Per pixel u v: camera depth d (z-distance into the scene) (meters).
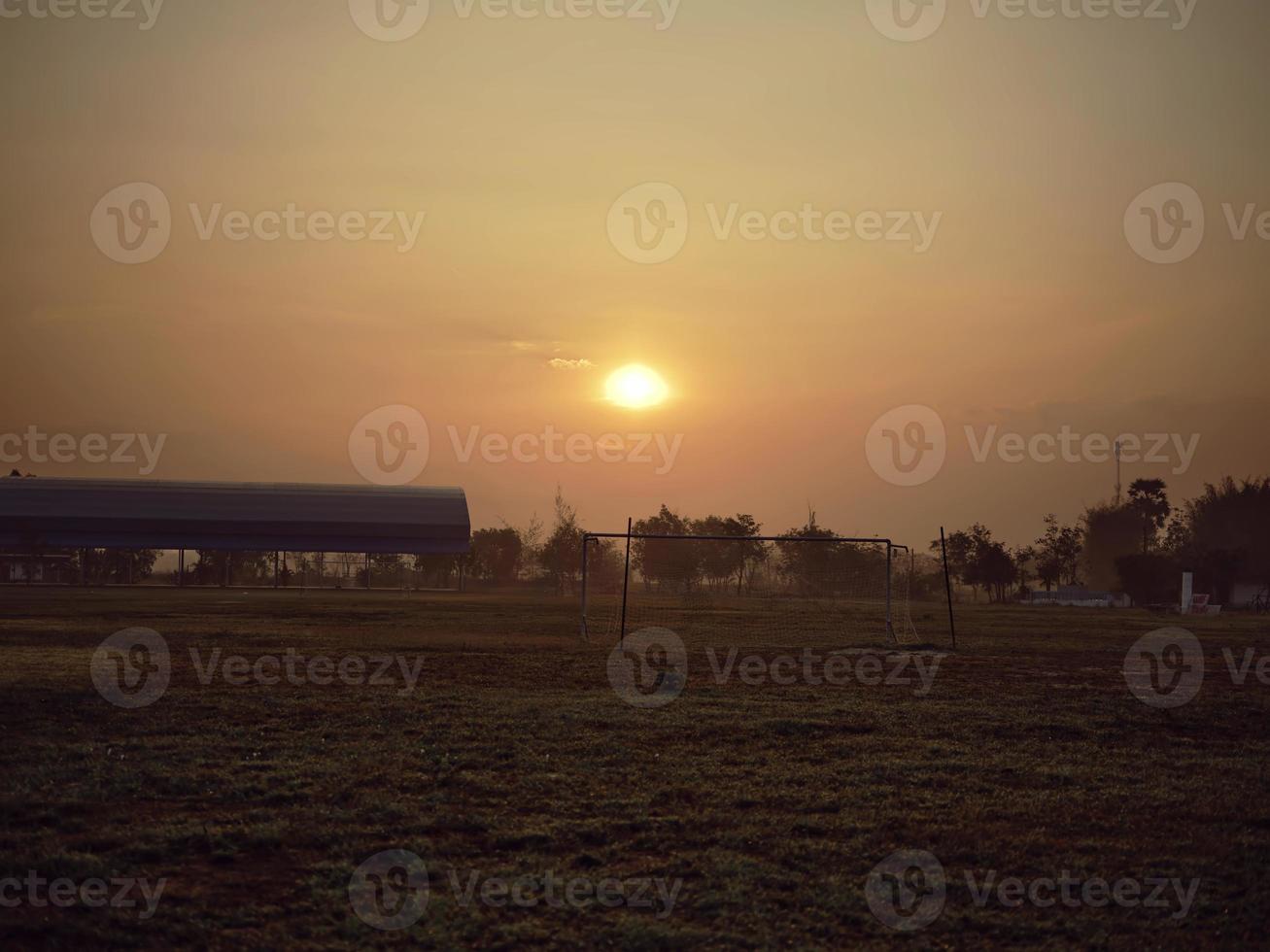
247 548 61.12
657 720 14.14
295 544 61.94
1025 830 9.45
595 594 63.44
